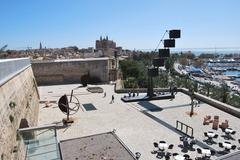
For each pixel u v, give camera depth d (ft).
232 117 88.79
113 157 54.08
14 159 38.24
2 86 42.16
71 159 52.80
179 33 110.42
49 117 87.45
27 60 98.07
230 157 39.81
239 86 325.42
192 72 477.77
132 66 247.29
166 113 93.45
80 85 154.30
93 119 85.40
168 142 64.69
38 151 47.96
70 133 71.10
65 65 163.32
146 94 125.59
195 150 59.47
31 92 81.41
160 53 113.70
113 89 142.10
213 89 213.66
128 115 90.53
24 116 55.47
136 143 63.87
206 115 91.25
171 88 135.74
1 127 35.45
